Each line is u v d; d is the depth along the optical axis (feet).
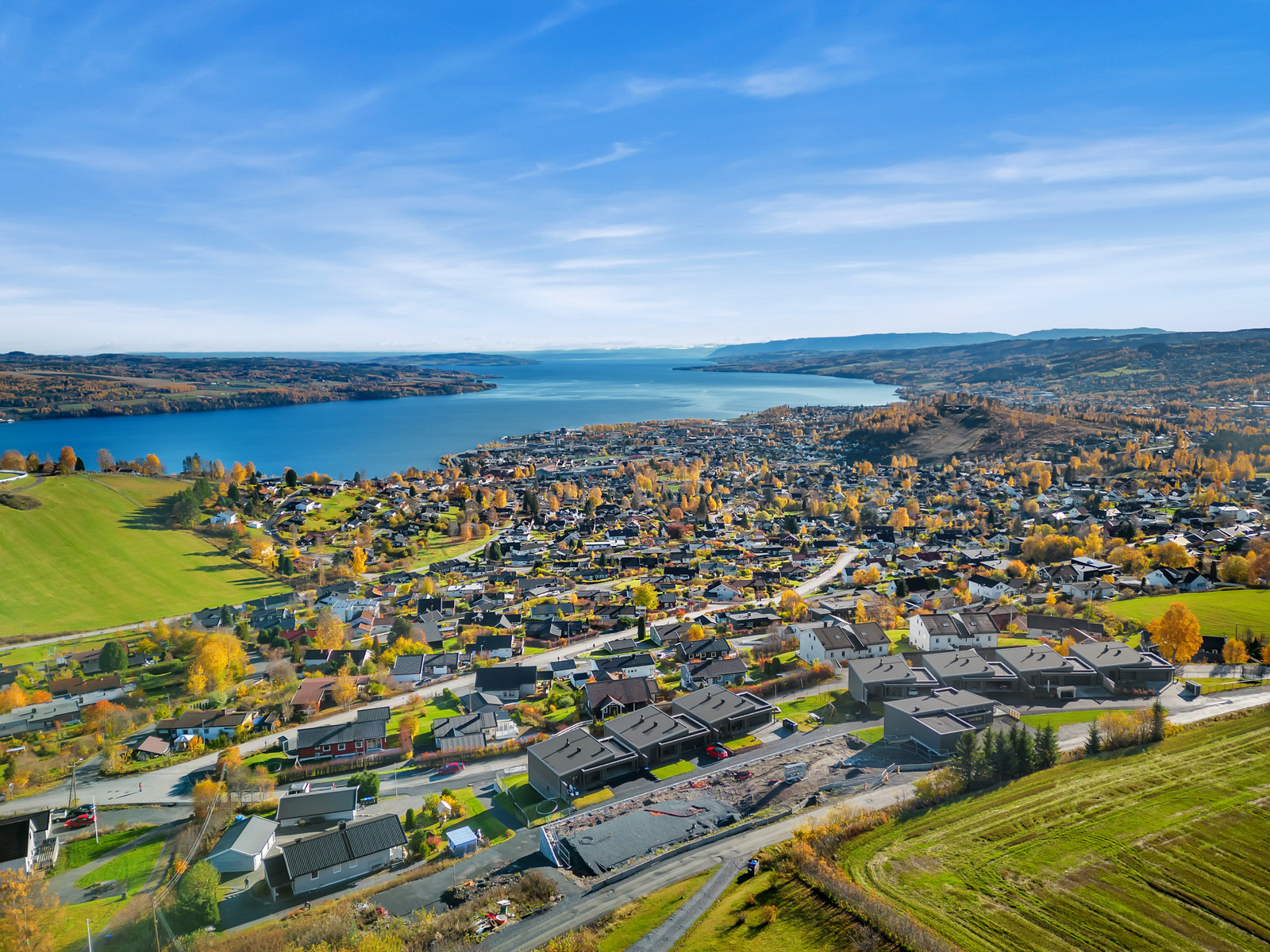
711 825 265.75
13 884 236.63
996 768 279.28
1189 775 272.51
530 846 263.29
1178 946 186.50
